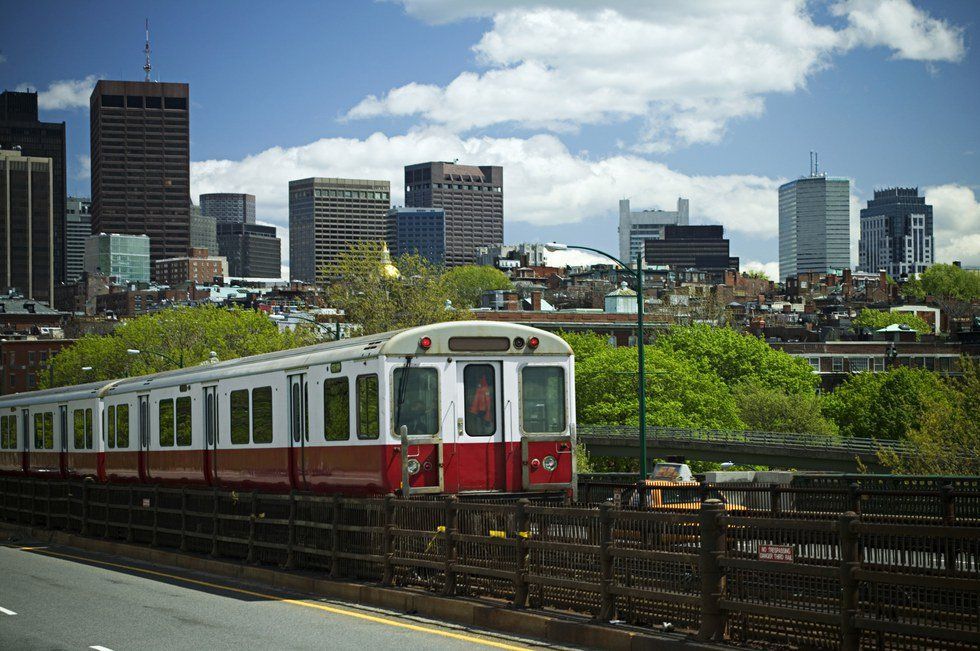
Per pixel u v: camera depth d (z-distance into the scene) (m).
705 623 12.14
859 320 179.12
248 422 24.08
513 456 20.09
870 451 71.62
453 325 19.89
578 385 90.12
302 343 83.44
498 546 15.33
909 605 10.43
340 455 20.45
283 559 21.17
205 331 107.06
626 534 13.30
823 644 11.16
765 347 106.69
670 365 89.75
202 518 24.59
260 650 13.70
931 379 95.50
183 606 17.89
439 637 14.23
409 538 17.25
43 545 31.75
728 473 28.61
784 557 11.54
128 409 30.70
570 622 13.52
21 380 173.88
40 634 15.42
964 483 21.92
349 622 15.72
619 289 143.88
